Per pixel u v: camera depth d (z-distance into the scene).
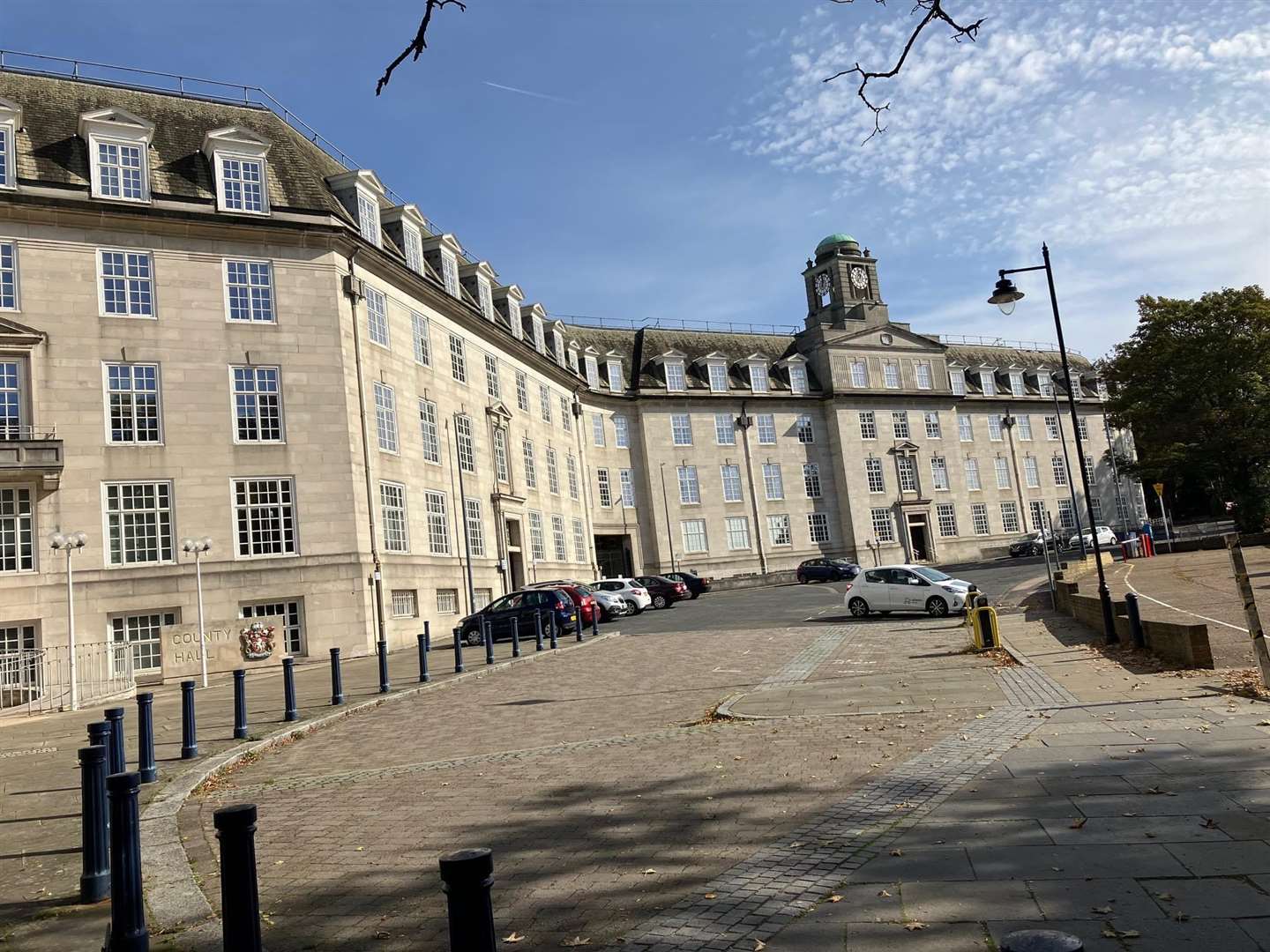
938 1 4.92
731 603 39.09
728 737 10.66
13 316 26.05
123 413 27.00
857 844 6.32
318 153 34.91
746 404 64.75
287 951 5.24
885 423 68.00
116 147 28.12
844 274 69.81
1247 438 57.47
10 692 21.11
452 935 3.05
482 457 40.19
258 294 29.33
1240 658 12.96
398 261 33.72
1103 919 4.71
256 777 11.02
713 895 5.53
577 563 50.75
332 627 28.42
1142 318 61.62
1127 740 8.72
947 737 9.66
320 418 29.39
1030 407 77.56
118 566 26.19
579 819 7.60
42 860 7.54
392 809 8.59
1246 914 4.64
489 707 15.00
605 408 60.28
